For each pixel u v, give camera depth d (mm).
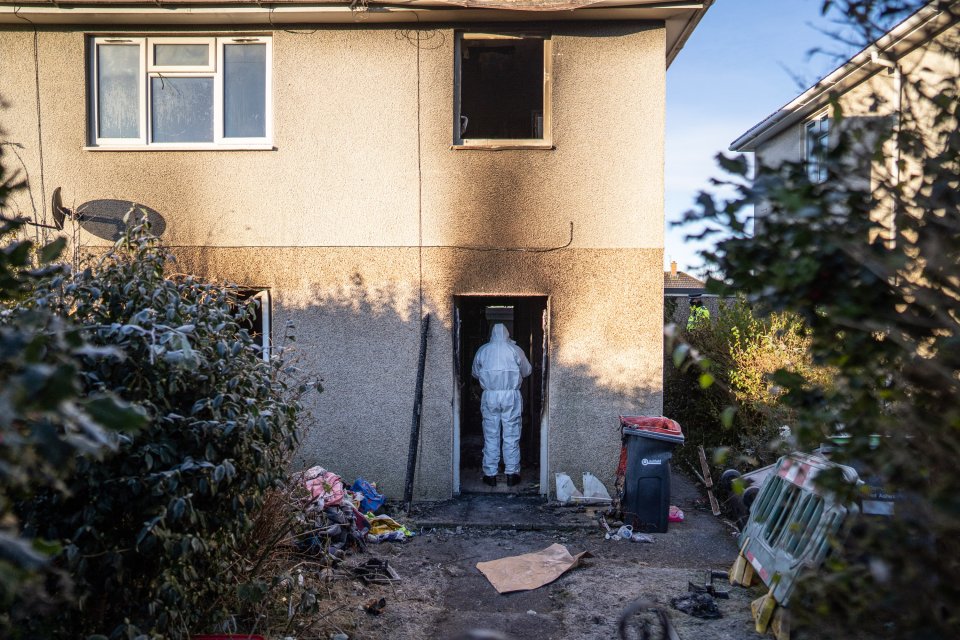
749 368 8406
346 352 8422
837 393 2082
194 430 3441
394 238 8414
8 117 8367
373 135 8391
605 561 6441
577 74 8305
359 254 8430
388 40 8352
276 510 4766
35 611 2670
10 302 3428
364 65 8359
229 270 8430
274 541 4578
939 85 2092
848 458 2078
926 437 1943
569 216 8359
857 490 2219
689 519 7812
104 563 3154
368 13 8031
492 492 8703
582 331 8367
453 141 8391
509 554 6680
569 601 5449
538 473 9516
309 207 8406
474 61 10781
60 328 1467
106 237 8375
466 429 11672
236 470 3645
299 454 8398
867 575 1977
